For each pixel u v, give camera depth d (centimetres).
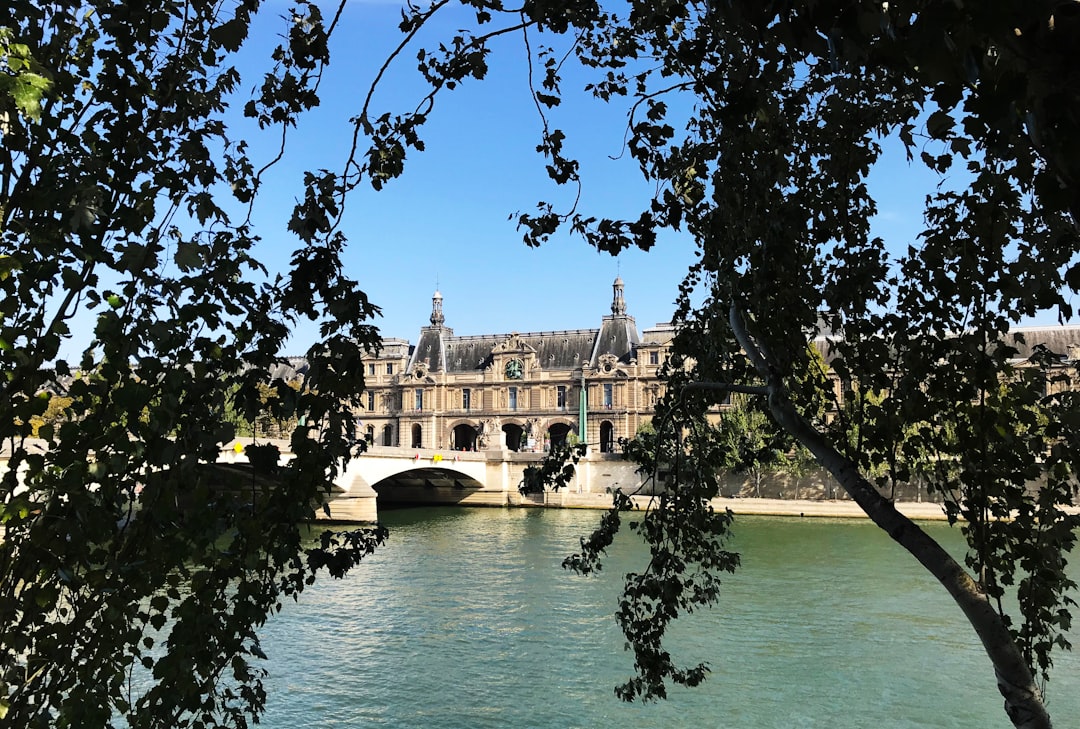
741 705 2231
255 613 539
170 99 561
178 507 530
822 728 2088
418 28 604
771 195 712
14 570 517
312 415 543
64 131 534
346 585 3872
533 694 2322
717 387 864
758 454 1009
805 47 310
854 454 743
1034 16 219
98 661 543
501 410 12962
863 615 3188
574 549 5284
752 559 4675
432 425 13325
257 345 553
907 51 255
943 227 697
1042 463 698
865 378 734
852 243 770
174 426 527
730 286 801
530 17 652
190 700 550
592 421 12294
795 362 813
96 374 530
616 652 2730
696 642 2803
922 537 639
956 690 2341
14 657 535
